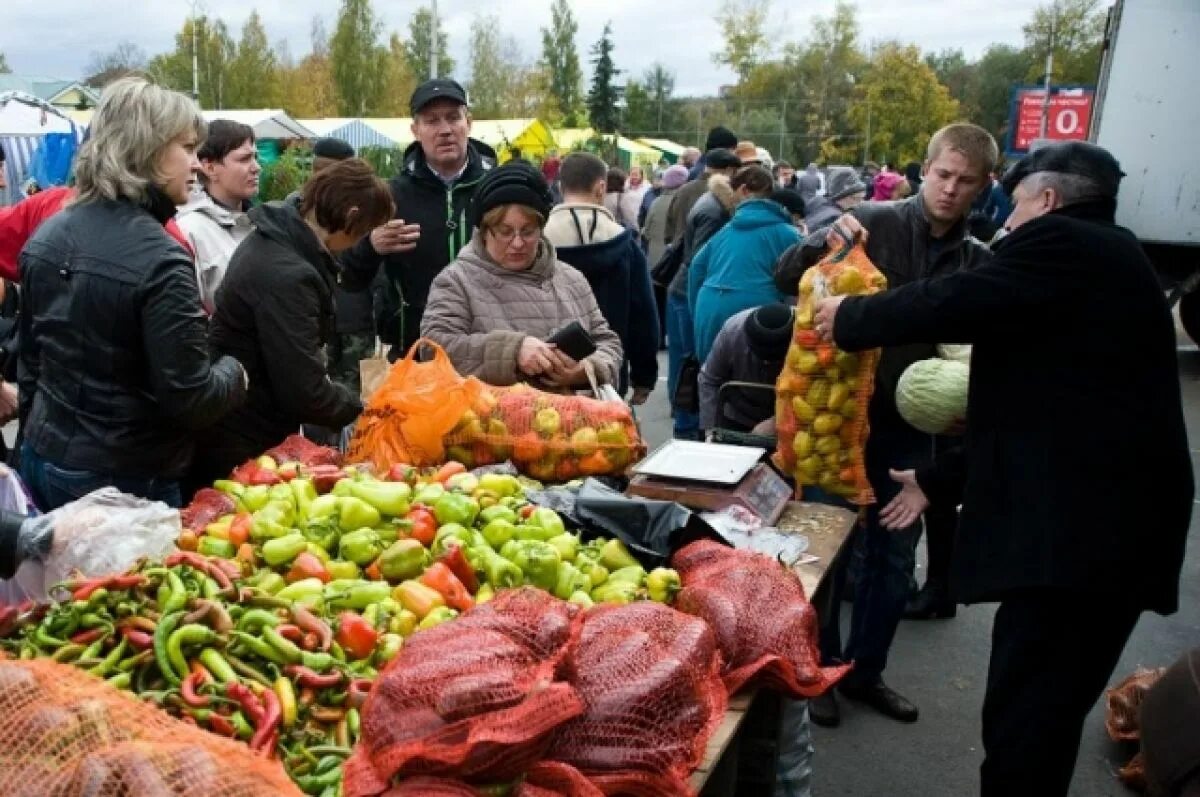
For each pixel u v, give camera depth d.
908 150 53.16
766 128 61.50
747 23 64.12
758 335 4.05
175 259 2.86
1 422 3.85
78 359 2.88
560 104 65.62
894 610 3.94
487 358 3.56
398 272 4.64
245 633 1.90
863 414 3.47
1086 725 4.02
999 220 12.50
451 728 1.51
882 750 3.81
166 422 3.04
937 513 4.87
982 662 4.51
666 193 10.97
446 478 2.83
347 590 2.15
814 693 2.19
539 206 3.73
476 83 58.59
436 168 4.61
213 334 3.36
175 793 1.31
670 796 1.71
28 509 2.90
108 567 2.16
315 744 1.76
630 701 1.73
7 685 1.47
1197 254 10.67
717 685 2.01
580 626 1.78
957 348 3.70
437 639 1.69
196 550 2.35
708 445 3.51
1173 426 2.71
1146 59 10.12
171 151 2.93
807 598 2.55
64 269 2.85
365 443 3.17
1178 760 1.66
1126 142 10.35
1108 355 2.65
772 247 5.65
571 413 3.24
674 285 7.86
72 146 14.59
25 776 1.35
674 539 2.66
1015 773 2.79
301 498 2.49
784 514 3.25
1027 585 2.66
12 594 2.51
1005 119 59.69
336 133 27.19
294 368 3.28
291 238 3.32
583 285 4.08
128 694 1.57
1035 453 2.70
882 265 3.81
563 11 66.31
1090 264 2.63
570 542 2.50
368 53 53.56
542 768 1.60
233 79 53.44
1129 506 2.65
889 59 53.19
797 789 2.82
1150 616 4.97
